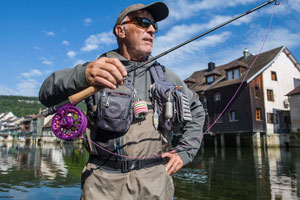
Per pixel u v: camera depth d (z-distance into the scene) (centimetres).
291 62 3044
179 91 161
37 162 1431
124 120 144
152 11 179
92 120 154
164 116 153
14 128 9344
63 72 132
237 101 2739
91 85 120
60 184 777
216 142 2986
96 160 156
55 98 135
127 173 148
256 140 2608
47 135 6681
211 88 2972
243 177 902
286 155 1806
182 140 177
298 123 2655
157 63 181
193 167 1180
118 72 112
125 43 180
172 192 163
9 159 1616
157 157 158
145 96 165
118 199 145
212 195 644
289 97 2780
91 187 150
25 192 671
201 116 188
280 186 746
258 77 2736
